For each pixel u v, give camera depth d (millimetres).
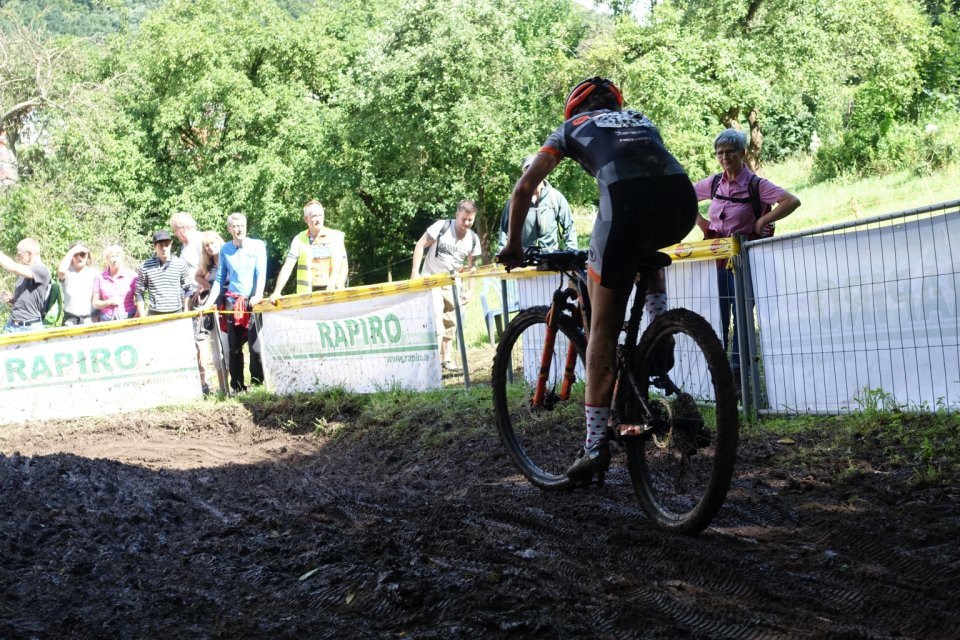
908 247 5211
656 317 3689
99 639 2602
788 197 6078
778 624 2568
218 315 9789
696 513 3479
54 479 5375
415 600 2807
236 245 9812
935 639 2477
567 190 31922
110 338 9797
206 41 39125
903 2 29891
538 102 31391
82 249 11172
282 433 8219
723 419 3324
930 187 18734
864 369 5488
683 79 26234
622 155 3480
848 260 5500
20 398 9719
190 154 40219
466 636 2518
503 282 7930
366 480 6012
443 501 4527
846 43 27828
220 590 3102
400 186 34188
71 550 3713
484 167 32031
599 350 3695
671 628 2551
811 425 5520
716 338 3373
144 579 3283
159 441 8383
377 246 42938
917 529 3500
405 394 8164
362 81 33469
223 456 7500
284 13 42500
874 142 24109
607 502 4215
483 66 31312
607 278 3541
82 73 33469
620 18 28281
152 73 39812
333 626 2658
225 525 4258
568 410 6211
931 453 4520
